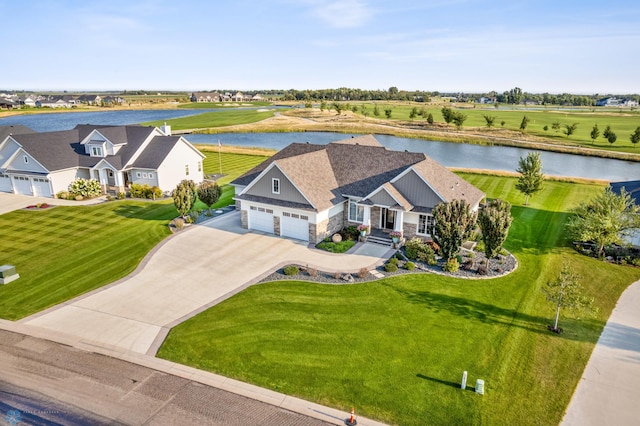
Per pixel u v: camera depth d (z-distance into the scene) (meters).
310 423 15.34
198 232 35.16
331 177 36.84
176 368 18.34
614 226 29.55
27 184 48.06
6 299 24.34
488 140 100.38
